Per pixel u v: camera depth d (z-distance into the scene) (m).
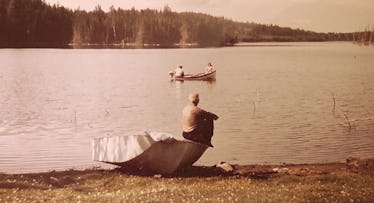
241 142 18.33
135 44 116.00
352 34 97.31
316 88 40.19
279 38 114.06
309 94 35.94
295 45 151.62
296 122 23.27
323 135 19.47
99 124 23.14
